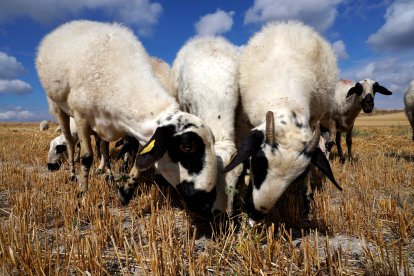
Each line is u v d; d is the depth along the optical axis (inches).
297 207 35.2
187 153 30.3
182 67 45.7
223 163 32.1
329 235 31.5
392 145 101.5
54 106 50.5
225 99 39.3
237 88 42.1
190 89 41.6
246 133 43.4
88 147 42.5
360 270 24.3
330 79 42.5
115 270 25.0
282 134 28.5
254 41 43.9
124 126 37.7
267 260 24.5
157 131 30.6
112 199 42.3
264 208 28.5
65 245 26.9
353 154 80.8
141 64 38.9
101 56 38.5
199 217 33.7
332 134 75.0
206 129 30.8
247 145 28.3
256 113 36.7
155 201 39.6
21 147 87.0
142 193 40.8
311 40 41.6
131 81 37.4
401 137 119.3
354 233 31.5
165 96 36.4
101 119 39.6
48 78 43.5
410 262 25.5
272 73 37.8
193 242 26.7
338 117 75.2
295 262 25.4
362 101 73.0
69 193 42.3
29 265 23.5
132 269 25.2
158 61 58.3
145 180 48.8
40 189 45.8
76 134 65.4
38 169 64.3
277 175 27.6
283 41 41.0
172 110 34.6
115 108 37.4
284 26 43.6
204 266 24.4
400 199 41.1
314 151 28.7
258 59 40.6
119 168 61.5
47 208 36.6
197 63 42.3
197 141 30.1
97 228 30.0
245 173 32.8
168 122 31.3
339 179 49.9
